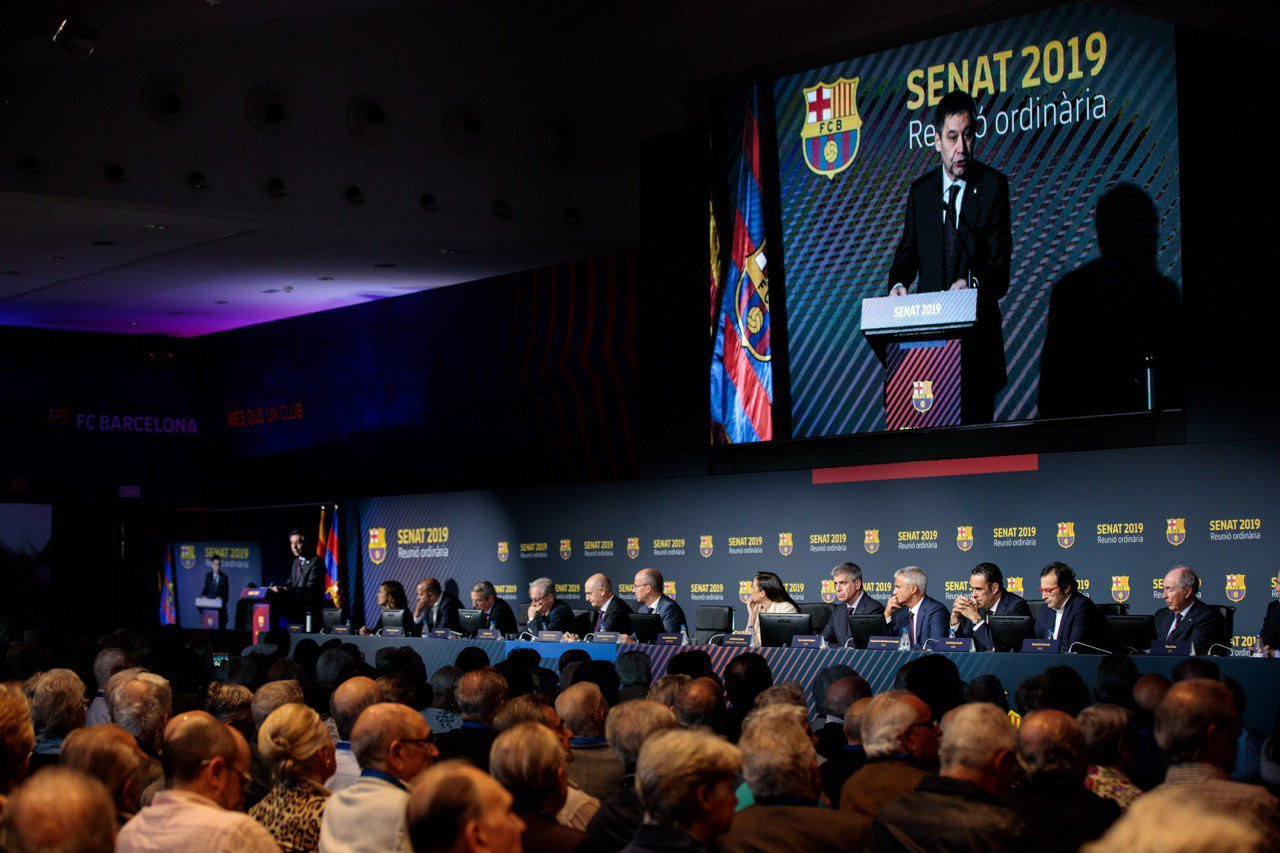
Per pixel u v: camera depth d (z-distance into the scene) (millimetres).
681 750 2725
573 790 3928
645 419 11945
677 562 12141
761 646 8023
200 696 5965
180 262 12547
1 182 9422
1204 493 9219
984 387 10094
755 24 10961
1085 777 3641
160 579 16844
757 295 11180
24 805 1850
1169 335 9320
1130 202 9445
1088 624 8023
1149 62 9359
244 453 16844
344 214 10867
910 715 3588
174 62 10133
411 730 3443
